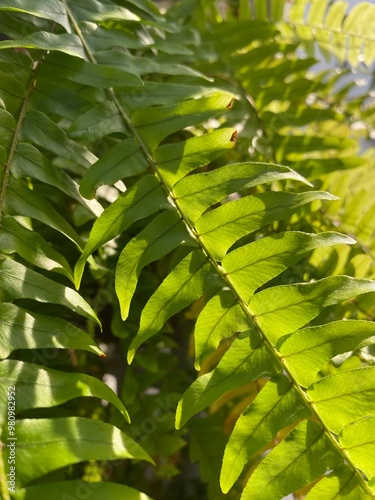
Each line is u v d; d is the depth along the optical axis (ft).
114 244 1.48
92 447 0.92
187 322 1.74
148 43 1.49
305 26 1.96
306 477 1.01
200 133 1.63
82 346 1.05
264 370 1.06
